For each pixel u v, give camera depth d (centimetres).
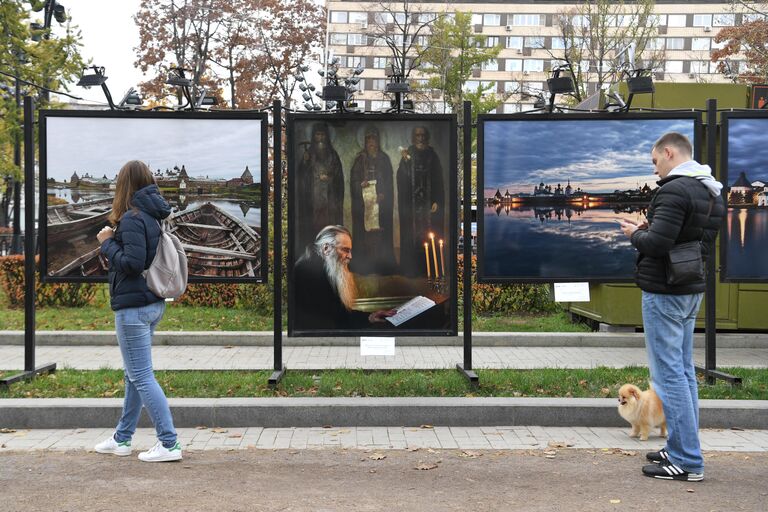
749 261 805
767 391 713
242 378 762
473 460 559
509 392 717
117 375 774
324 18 3281
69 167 779
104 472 521
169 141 779
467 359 770
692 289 502
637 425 617
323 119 750
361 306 756
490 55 3197
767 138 796
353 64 7206
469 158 767
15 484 493
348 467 540
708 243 526
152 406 538
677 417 507
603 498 472
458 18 3175
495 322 1188
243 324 1148
